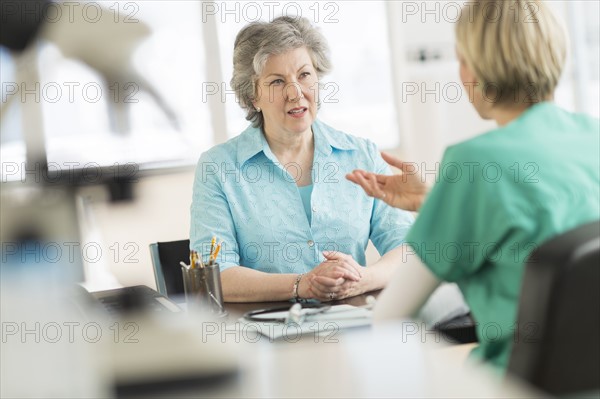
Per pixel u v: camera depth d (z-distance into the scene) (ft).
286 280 5.90
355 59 16.44
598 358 3.05
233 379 2.13
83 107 2.06
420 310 4.20
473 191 3.69
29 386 2.01
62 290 2.23
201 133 13.14
